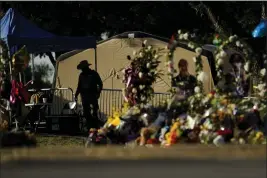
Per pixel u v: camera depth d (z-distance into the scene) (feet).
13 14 151.94
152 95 107.96
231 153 67.46
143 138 90.89
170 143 86.22
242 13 288.10
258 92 96.48
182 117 91.04
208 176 60.64
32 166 63.77
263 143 83.82
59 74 189.47
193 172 61.36
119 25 289.53
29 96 152.35
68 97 180.45
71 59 187.62
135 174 60.85
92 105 152.15
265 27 166.81
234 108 89.40
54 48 158.40
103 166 63.41
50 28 286.87
